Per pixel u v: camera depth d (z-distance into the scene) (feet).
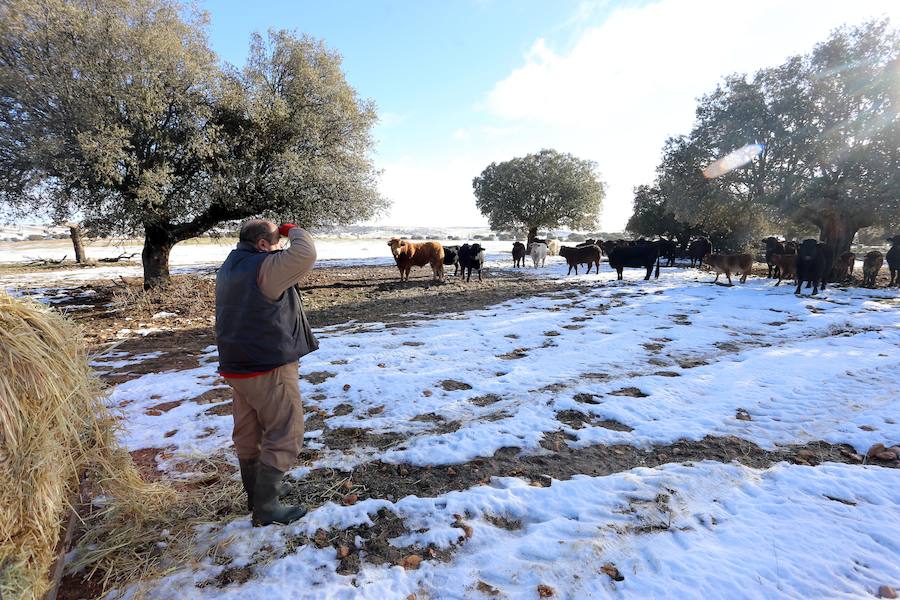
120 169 31.73
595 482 9.78
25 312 6.81
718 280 49.96
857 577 7.00
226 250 107.86
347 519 8.63
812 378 16.08
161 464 10.83
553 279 52.75
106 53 30.01
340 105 39.60
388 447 11.73
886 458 10.66
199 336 25.29
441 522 8.58
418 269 66.80
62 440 6.95
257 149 36.73
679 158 58.90
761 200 51.08
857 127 43.83
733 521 8.44
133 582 7.12
